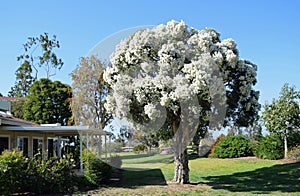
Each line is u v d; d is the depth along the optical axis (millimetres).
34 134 20047
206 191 13148
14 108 35750
